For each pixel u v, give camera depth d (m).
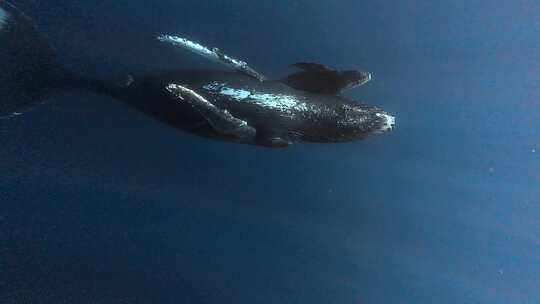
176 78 8.99
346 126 10.32
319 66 9.88
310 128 10.06
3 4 9.05
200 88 8.98
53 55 9.41
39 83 9.51
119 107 11.52
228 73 9.36
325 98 10.17
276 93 9.57
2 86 9.26
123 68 10.19
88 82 9.77
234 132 8.82
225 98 9.09
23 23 9.12
